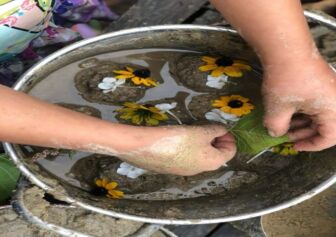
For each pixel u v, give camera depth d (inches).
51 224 40.4
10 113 38.1
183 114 45.6
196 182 43.5
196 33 47.1
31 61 54.2
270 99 40.6
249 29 39.6
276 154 44.3
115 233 41.3
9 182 45.8
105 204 41.6
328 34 46.6
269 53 39.6
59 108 39.5
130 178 43.5
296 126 42.4
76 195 41.6
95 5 56.8
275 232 44.6
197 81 46.9
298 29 39.0
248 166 44.1
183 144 40.7
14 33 49.4
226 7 39.6
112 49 47.6
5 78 53.4
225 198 42.6
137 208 41.7
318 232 44.5
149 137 40.1
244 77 47.1
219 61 47.7
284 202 41.6
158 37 47.4
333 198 46.0
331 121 40.4
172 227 45.4
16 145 42.1
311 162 43.1
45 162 43.4
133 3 58.4
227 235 45.3
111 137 39.6
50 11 51.4
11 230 42.2
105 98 46.1
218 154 41.9
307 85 39.8
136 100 46.3
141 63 47.8
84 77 46.9
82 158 43.9
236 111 45.6
